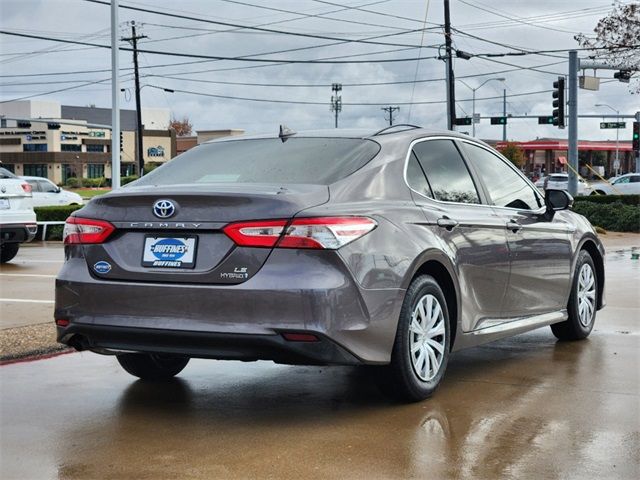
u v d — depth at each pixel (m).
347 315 4.61
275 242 4.58
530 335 7.70
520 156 67.12
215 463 4.14
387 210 5.04
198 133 102.25
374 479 3.90
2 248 14.80
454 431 4.63
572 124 31.77
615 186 42.19
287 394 5.51
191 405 5.25
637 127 40.97
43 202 30.28
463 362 6.50
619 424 4.75
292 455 4.25
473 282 5.72
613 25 33.69
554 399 5.31
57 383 5.86
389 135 5.59
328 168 5.14
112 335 4.86
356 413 5.02
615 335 7.66
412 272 5.02
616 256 16.59
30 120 57.44
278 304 4.51
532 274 6.49
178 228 4.76
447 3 37.56
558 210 6.84
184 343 4.68
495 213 6.14
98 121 133.62
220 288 4.59
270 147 5.58
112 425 4.82
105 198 5.03
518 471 3.99
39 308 9.10
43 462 4.20
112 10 24.22
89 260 5.01
